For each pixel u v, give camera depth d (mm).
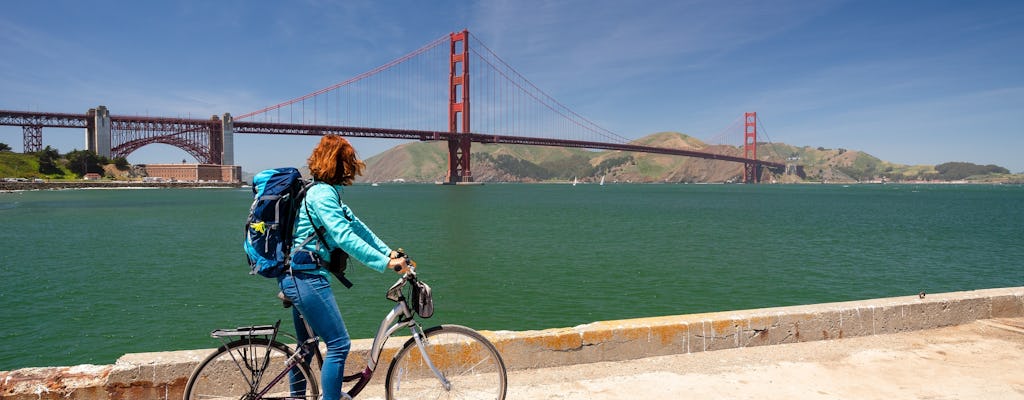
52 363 11062
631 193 164625
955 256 26891
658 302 16281
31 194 127438
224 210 67188
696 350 4844
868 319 5309
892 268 23016
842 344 5082
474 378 4070
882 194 167750
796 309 5258
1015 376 4293
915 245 31359
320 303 2861
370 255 2824
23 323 13820
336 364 2951
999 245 31625
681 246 29891
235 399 3592
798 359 4680
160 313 14828
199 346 12148
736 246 30062
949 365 4531
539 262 23859
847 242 32562
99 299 16406
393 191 179125
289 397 3102
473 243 31266
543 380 4152
